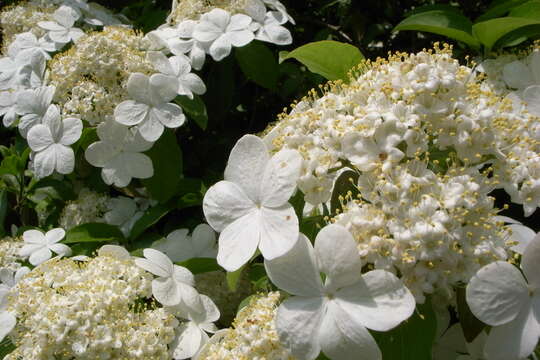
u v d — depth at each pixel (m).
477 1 0.29
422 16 0.24
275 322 0.15
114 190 0.30
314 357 0.15
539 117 0.19
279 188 0.16
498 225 0.15
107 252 0.21
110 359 0.18
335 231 0.15
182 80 0.25
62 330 0.17
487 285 0.14
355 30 0.31
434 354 0.18
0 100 0.28
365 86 0.18
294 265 0.15
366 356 0.14
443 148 0.16
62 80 0.25
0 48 0.35
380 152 0.16
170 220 0.26
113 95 0.24
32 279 0.20
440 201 0.15
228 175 0.17
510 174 0.16
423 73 0.16
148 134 0.24
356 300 0.15
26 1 0.35
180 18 0.28
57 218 0.29
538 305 0.15
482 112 0.16
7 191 0.30
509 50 0.24
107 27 0.28
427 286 0.14
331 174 0.17
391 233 0.15
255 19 0.27
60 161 0.24
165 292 0.19
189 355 0.19
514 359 0.14
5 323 0.19
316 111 0.18
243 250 0.16
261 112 0.31
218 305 0.24
